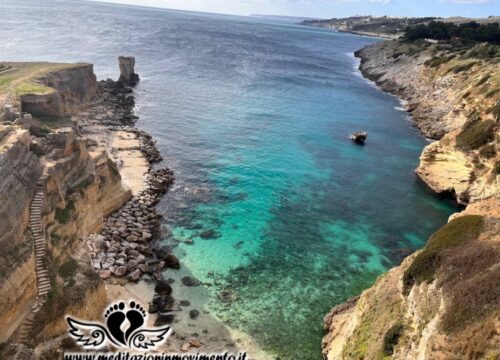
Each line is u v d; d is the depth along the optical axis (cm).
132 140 6669
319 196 5625
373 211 5384
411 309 2445
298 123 8838
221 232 4544
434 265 2533
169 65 13575
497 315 1909
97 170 4259
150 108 8756
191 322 3250
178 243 4262
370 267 4200
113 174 4666
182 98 9812
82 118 7231
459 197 5688
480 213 3450
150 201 4944
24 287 2500
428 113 9531
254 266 4025
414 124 9412
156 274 3716
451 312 2088
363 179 6316
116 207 4644
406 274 2641
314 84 13425
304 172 6344
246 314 3403
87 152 4091
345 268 4144
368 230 4916
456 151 5744
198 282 3706
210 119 8456
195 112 8825
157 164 6084
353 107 10731
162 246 4175
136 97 9450
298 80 13812
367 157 7231
